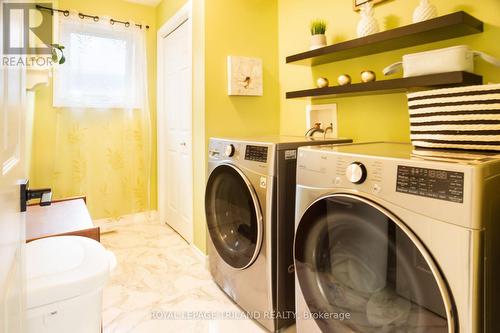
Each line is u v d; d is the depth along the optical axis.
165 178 3.27
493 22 1.28
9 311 0.55
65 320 0.88
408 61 1.34
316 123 2.14
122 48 3.00
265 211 1.50
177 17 2.63
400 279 0.92
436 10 1.38
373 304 1.02
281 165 1.48
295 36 2.29
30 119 2.34
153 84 3.29
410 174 0.87
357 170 1.00
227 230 1.91
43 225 1.46
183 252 2.57
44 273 0.90
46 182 2.80
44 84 2.09
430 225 0.82
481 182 0.75
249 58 2.31
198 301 1.86
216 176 1.87
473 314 0.75
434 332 0.83
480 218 0.74
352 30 1.86
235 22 2.26
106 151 3.06
